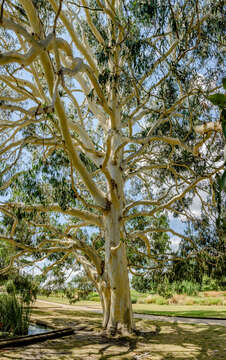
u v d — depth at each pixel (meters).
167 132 11.37
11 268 12.15
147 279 13.68
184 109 9.48
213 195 10.38
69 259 14.23
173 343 8.84
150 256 12.66
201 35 7.64
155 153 12.23
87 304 24.44
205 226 11.93
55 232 11.26
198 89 8.03
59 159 9.57
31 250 11.00
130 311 10.53
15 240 11.54
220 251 11.49
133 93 9.81
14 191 11.15
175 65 7.48
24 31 4.87
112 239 10.77
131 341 9.09
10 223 11.68
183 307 21.78
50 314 15.42
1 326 9.62
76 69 6.33
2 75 9.85
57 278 13.50
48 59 6.31
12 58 4.77
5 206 10.99
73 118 13.59
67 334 10.09
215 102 1.74
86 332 10.57
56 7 7.58
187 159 11.05
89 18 9.98
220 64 8.35
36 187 9.84
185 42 7.40
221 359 6.98
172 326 12.10
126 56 7.76
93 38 11.77
